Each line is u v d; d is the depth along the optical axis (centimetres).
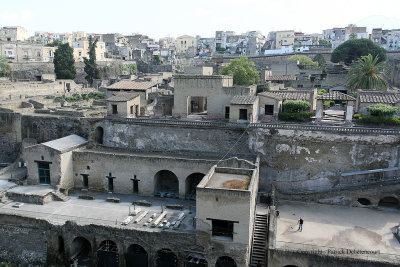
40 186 4709
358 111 5291
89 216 4044
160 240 3634
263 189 4734
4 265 3862
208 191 3378
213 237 3478
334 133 4403
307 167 4556
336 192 4409
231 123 4766
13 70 10231
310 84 8288
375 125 4831
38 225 3941
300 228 3831
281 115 5212
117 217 4025
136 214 4078
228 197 3341
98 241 3819
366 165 4394
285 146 4584
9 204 4334
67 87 9812
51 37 19650
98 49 14088
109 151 5125
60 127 5588
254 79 7662
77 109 6216
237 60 7975
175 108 5622
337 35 19575
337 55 11219
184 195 4538
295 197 4550
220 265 3541
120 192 4759
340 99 4962
